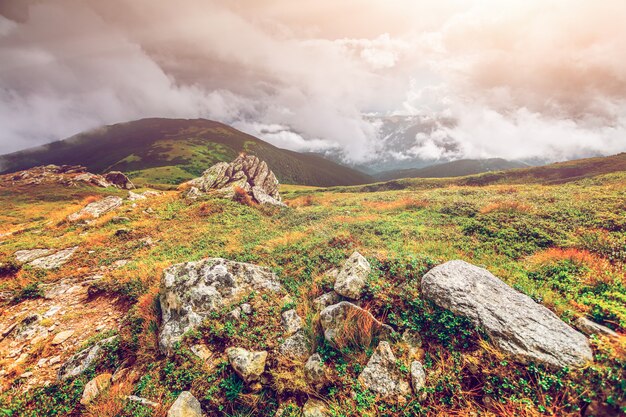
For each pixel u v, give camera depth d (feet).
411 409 19.24
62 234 76.84
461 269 27.22
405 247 44.06
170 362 25.54
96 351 27.73
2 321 36.42
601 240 36.86
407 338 23.72
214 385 23.04
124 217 85.97
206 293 31.53
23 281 46.06
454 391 19.51
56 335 32.63
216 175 137.08
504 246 41.52
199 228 74.28
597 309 22.38
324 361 23.57
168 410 20.72
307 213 91.15
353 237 49.90
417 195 105.81
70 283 46.47
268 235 66.23
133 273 45.21
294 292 35.09
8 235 81.10
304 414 20.40
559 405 16.81
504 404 18.02
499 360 19.74
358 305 28.07
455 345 21.97
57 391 24.22
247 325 28.58
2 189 192.75
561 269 31.19
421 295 26.66
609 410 15.53
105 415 20.72
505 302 23.45
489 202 71.00
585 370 17.51
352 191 331.36
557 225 46.32
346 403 20.48
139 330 30.58
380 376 21.26
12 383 25.71
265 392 22.65
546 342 19.58
